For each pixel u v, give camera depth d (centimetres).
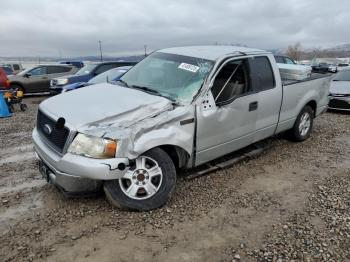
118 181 386
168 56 532
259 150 602
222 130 478
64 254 325
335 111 1081
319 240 352
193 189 465
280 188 479
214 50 528
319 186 486
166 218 389
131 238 351
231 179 505
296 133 673
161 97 441
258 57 545
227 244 344
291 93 611
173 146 425
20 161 582
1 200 430
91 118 382
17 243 340
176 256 325
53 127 399
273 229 372
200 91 449
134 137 379
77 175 366
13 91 1198
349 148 671
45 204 419
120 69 1087
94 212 397
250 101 513
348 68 1223
